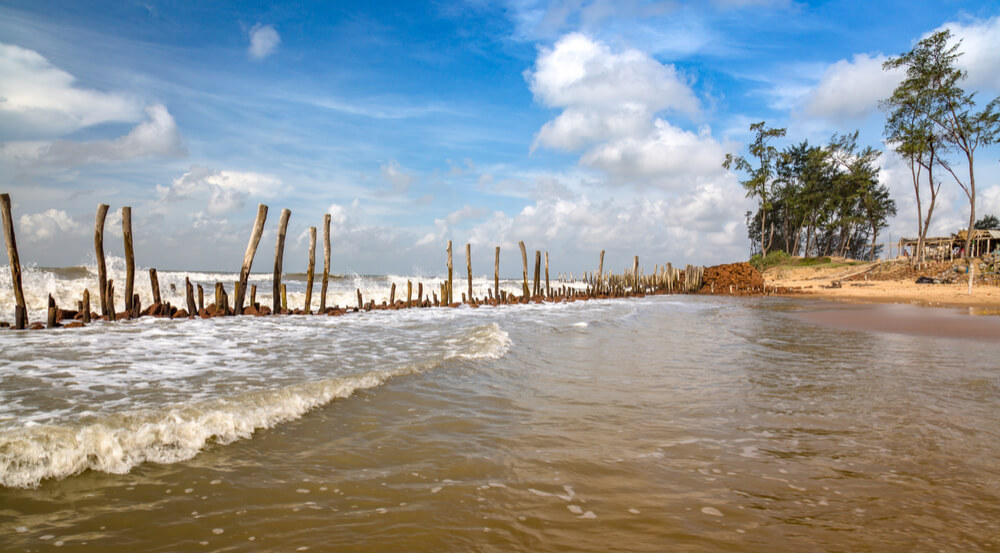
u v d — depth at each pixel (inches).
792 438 181.3
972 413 213.6
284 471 146.6
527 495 132.6
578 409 219.9
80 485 133.4
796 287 1759.4
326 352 353.4
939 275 1471.5
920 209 1660.9
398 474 146.0
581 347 406.3
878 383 273.7
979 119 1433.3
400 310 780.0
